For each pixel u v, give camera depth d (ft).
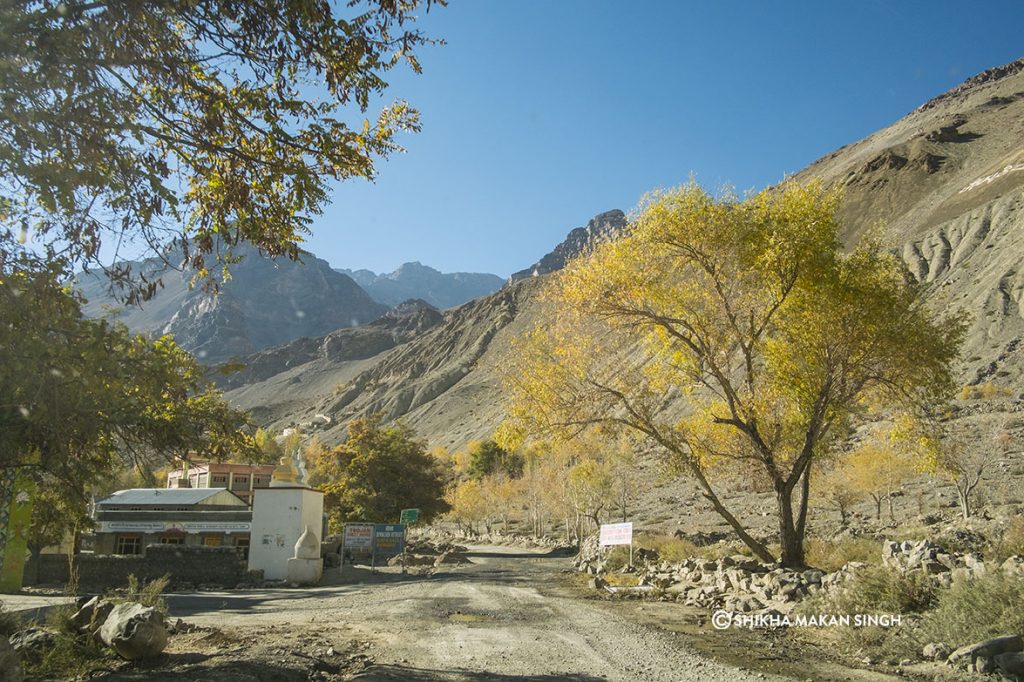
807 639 34.78
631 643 34.09
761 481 61.05
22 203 23.07
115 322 24.64
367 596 64.08
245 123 25.23
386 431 183.01
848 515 152.76
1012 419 171.73
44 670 26.05
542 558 154.51
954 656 27.07
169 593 73.67
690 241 53.42
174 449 27.25
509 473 319.06
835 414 52.60
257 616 48.34
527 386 56.03
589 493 174.81
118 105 22.02
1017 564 31.55
